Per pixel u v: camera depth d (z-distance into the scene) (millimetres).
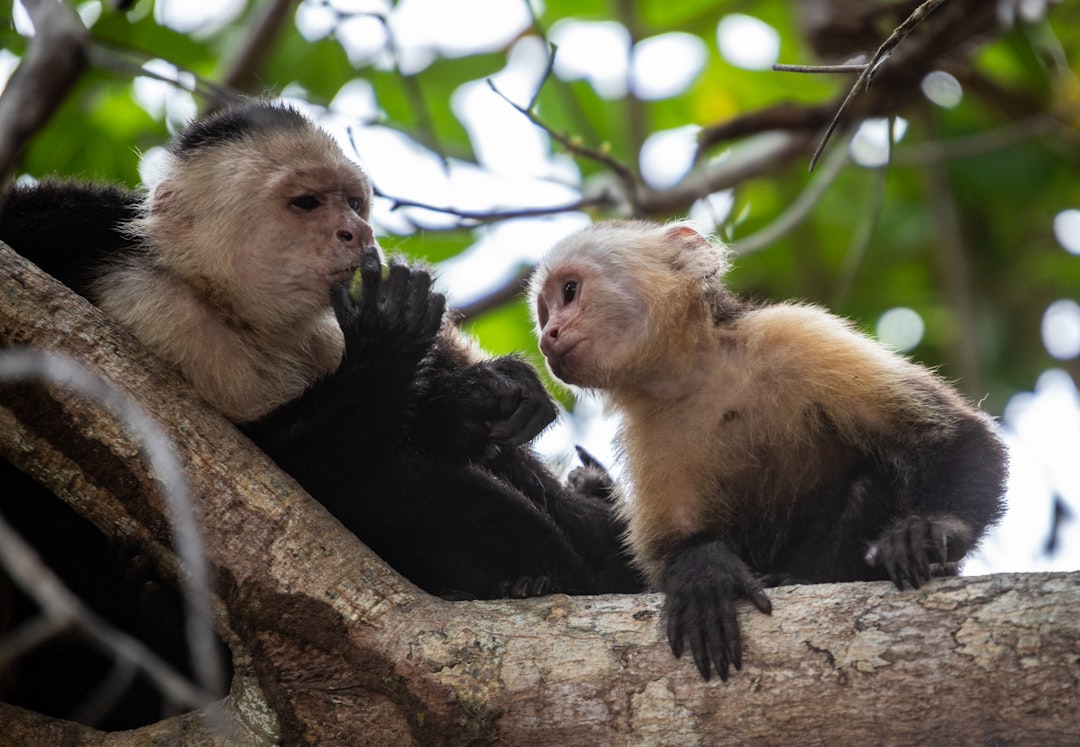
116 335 8758
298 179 11148
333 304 10516
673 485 11148
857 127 15016
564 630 8258
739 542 11102
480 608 8461
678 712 7863
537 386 11562
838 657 7684
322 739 8211
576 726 7965
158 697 9969
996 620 7480
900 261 18969
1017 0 15219
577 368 11578
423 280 10625
